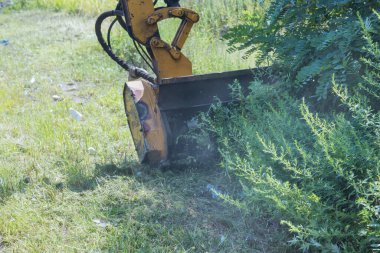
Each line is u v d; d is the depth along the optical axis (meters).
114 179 6.11
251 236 4.91
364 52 5.34
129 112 6.26
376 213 3.83
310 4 5.87
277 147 5.00
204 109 5.96
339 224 4.15
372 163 4.14
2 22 16.62
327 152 4.15
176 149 5.98
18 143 7.36
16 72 11.09
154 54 6.20
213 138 5.97
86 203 5.66
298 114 5.45
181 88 5.80
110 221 5.30
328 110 5.66
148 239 4.94
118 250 4.79
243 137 5.51
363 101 4.80
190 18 6.24
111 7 15.98
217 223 5.17
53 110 8.73
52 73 10.89
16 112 8.77
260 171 4.60
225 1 12.59
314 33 5.83
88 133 7.66
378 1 5.39
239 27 6.46
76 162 6.63
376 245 3.77
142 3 6.14
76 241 4.98
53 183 6.13
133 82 6.27
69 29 14.62
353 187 4.26
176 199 5.60
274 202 4.66
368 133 4.43
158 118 5.84
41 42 13.59
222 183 5.80
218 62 9.52
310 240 4.18
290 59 5.79
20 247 4.93
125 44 11.77
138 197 5.68
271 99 5.87
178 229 5.07
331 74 5.22
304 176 4.37
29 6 18.56
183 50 10.37
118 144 7.23
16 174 6.38
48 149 7.12
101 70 10.83
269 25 6.21
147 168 6.26
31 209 5.55
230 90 6.02
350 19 5.42
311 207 4.17
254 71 6.10
